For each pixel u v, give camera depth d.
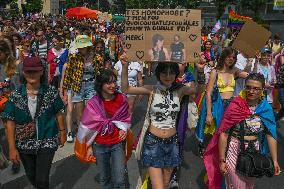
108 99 4.52
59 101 4.33
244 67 7.46
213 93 5.77
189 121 4.54
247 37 6.03
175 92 4.23
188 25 4.14
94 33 19.53
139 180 5.60
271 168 4.03
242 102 4.13
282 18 31.06
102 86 4.43
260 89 4.04
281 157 6.77
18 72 5.81
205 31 20.05
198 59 4.18
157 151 4.17
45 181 4.35
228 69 5.82
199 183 5.64
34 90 4.20
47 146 4.27
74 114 8.55
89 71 6.88
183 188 5.46
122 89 4.26
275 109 9.02
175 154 4.25
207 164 4.76
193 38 4.16
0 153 4.88
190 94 4.27
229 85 5.80
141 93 4.26
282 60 9.45
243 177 4.18
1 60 5.77
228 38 14.23
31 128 4.21
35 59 4.11
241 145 4.16
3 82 5.75
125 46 4.21
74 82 6.82
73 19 35.84
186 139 7.64
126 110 4.59
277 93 8.88
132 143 4.74
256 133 4.17
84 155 4.60
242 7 36.12
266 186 5.63
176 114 4.23
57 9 77.88
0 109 5.37
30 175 4.45
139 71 7.62
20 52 7.24
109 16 39.47
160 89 4.21
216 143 4.62
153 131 4.20
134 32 4.19
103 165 4.57
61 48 9.72
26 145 4.23
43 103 4.20
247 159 4.03
